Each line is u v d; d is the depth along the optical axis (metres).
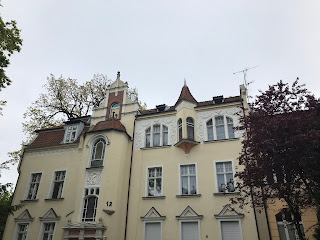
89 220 18.66
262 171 12.41
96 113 24.17
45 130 25.52
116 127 21.48
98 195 19.16
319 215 13.20
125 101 23.84
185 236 17.45
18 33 18.94
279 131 12.00
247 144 13.42
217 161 18.97
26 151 24.34
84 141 22.19
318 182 11.68
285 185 12.02
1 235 20.75
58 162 22.73
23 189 22.56
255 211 16.64
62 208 20.44
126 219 18.97
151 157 20.73
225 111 20.69
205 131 20.41
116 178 19.73
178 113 21.47
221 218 17.06
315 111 12.38
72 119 26.28
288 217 13.18
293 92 13.48
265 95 13.89
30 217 20.88
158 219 18.27
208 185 18.36
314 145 11.39
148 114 22.48
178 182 19.08
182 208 18.14
